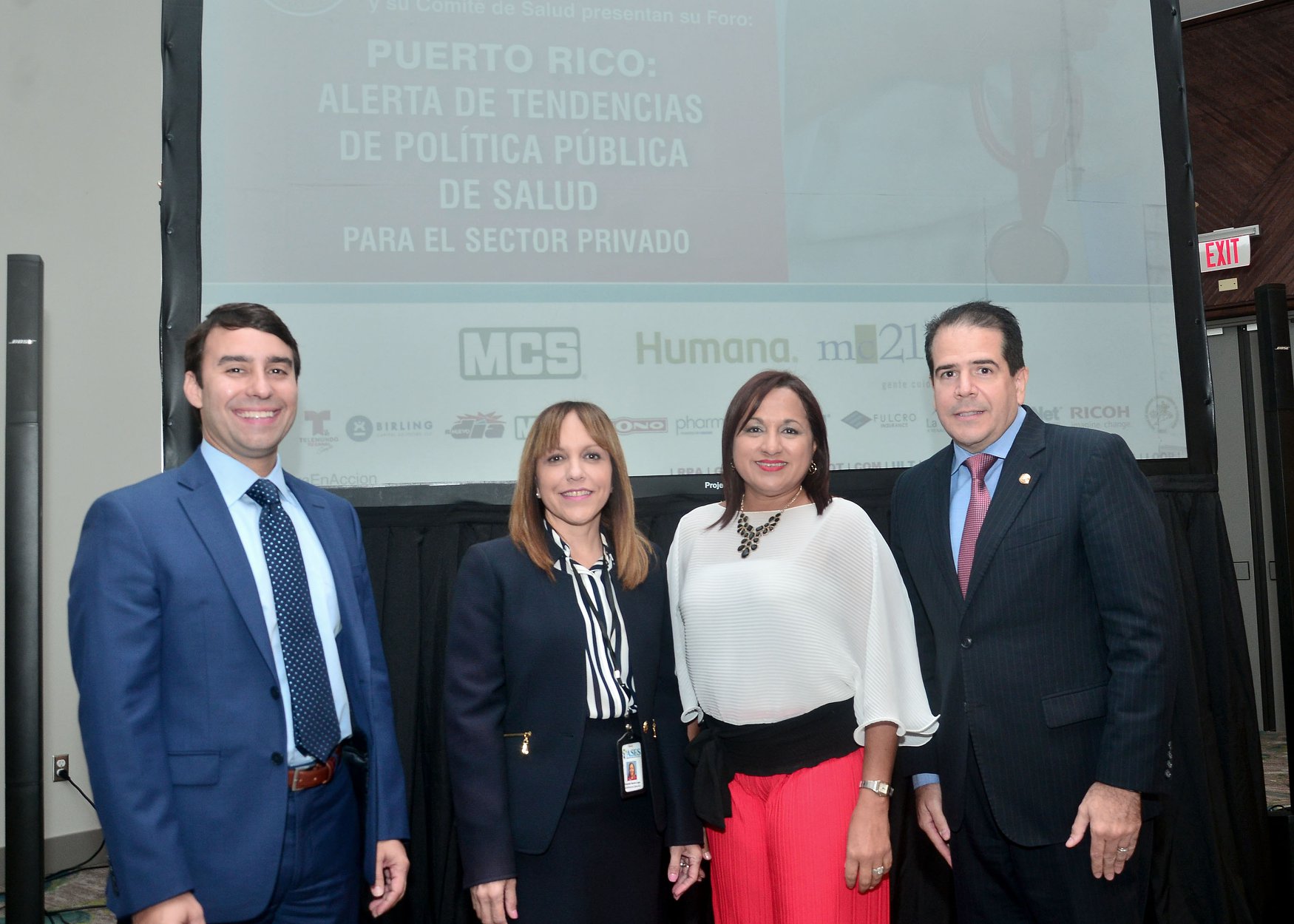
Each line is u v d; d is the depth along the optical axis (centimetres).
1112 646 169
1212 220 524
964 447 186
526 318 267
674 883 176
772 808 168
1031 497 177
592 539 180
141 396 389
